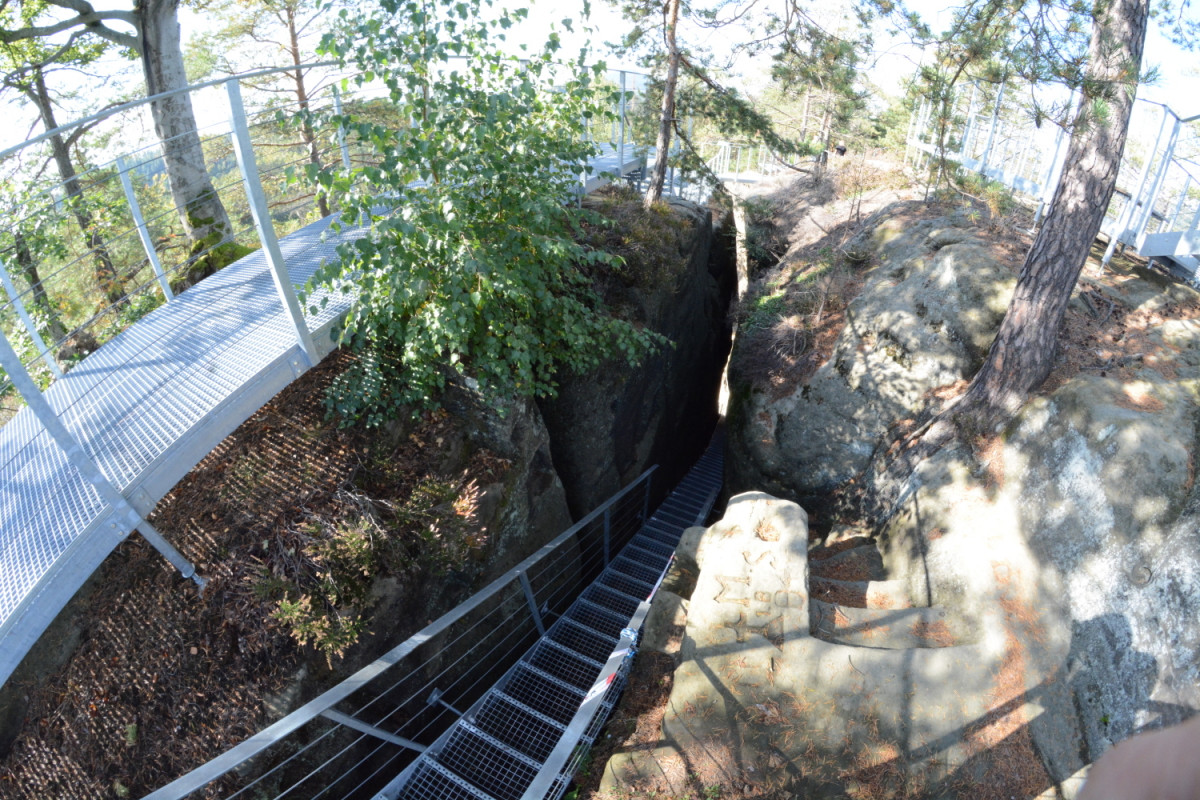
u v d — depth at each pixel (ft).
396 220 16.08
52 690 15.74
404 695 17.89
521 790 17.03
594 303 27.94
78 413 16.80
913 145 42.19
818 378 29.63
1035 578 18.54
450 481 20.39
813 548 27.07
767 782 15.93
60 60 42.57
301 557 17.06
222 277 23.48
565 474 28.19
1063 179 20.18
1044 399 21.24
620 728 17.92
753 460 30.76
